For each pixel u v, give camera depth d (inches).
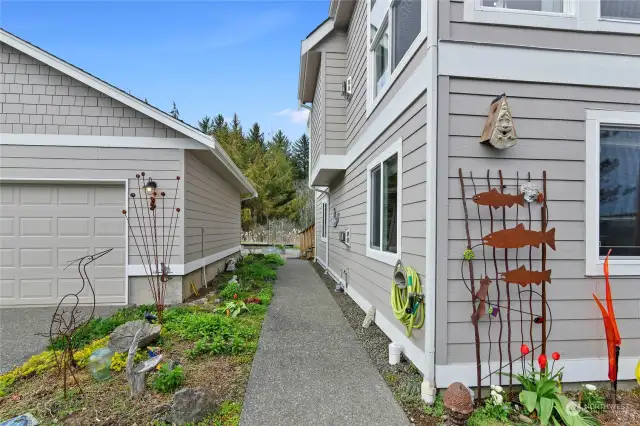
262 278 335.0
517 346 114.0
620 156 121.0
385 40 182.9
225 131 1205.1
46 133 228.5
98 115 233.5
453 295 111.8
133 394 106.3
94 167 232.7
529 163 115.4
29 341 162.4
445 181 111.7
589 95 118.5
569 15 117.5
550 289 115.8
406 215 137.9
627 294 118.4
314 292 281.6
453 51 113.0
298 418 99.6
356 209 240.4
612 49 119.7
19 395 109.6
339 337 169.5
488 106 114.4
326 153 283.3
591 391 111.7
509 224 114.3
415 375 127.0
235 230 484.1
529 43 116.3
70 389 112.7
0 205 226.5
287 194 986.1
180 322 177.8
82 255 232.5
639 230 120.3
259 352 148.9
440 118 111.9
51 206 231.0
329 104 285.0
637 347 118.5
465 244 112.5
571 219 116.9
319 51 289.7
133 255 234.7
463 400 91.3
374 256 186.5
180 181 240.5
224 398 109.4
